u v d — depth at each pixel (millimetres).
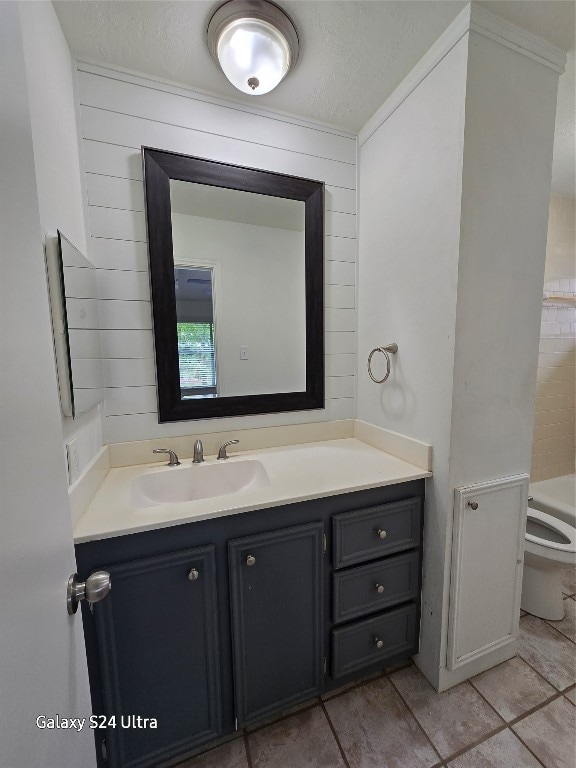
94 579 587
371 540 1139
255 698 1033
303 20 983
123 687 885
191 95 1265
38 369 507
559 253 2127
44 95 859
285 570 1031
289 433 1538
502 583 1242
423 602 1241
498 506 1199
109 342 1238
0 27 429
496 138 1035
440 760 985
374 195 1438
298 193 1443
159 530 891
